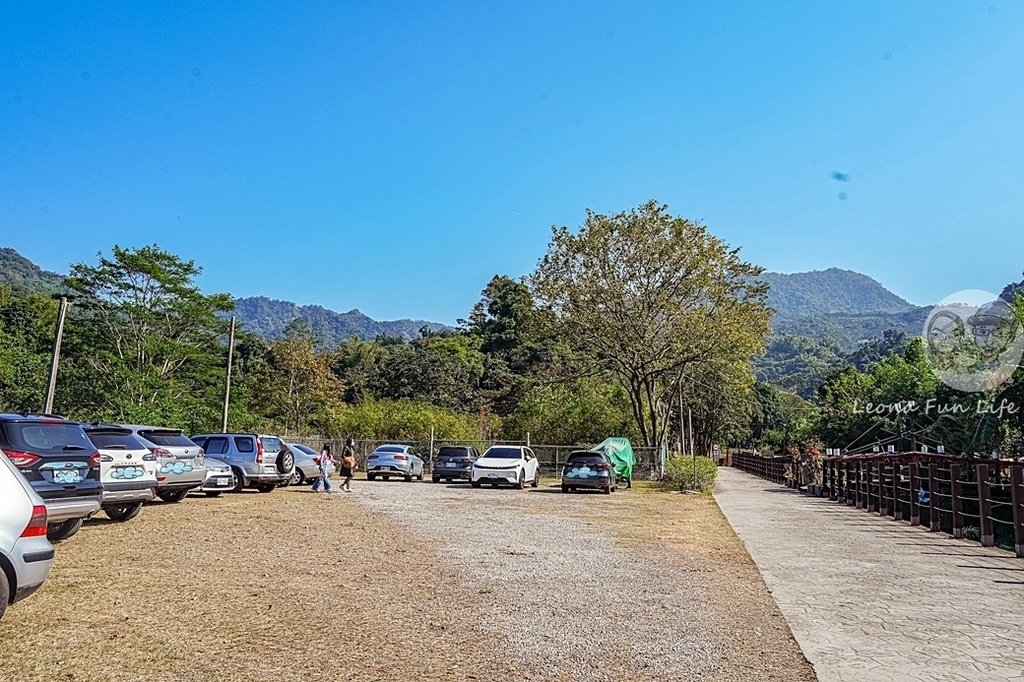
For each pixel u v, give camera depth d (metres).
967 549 13.60
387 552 11.49
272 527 13.98
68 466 10.66
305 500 20.23
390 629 7.11
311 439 44.50
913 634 7.51
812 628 7.71
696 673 6.14
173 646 6.40
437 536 13.48
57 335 27.89
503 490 27.08
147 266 40.53
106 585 8.63
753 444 90.19
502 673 5.96
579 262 39.62
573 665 6.22
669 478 31.17
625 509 20.20
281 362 61.88
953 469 15.37
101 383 37.75
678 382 43.06
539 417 45.16
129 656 6.11
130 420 35.22
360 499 21.17
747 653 6.75
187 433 38.31
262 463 22.33
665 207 39.06
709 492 29.06
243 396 45.88
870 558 12.39
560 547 12.64
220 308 43.88
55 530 11.44
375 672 5.88
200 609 7.66
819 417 44.91
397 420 47.50
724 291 38.94
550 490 27.94
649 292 39.22
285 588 8.73
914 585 10.04
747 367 47.72
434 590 8.87
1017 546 12.51
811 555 12.65
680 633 7.32
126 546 11.34
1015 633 7.58
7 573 6.49
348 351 95.56
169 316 41.97
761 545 13.81
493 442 42.97
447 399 78.31
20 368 37.81
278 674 5.78
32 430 10.52
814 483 29.83
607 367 42.75
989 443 22.19
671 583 9.79
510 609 8.05
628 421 44.62
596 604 8.42
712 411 70.62
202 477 18.28
